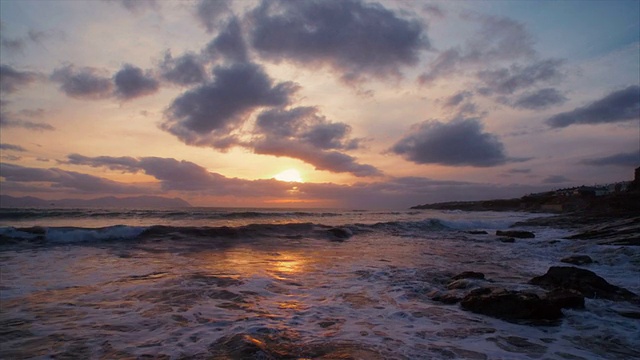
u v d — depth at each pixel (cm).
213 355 426
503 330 543
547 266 1141
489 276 956
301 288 798
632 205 3272
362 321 577
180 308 623
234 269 998
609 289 752
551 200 7112
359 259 1240
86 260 1091
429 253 1434
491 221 3369
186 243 1538
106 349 445
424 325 562
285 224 2106
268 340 480
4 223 2258
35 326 524
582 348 476
